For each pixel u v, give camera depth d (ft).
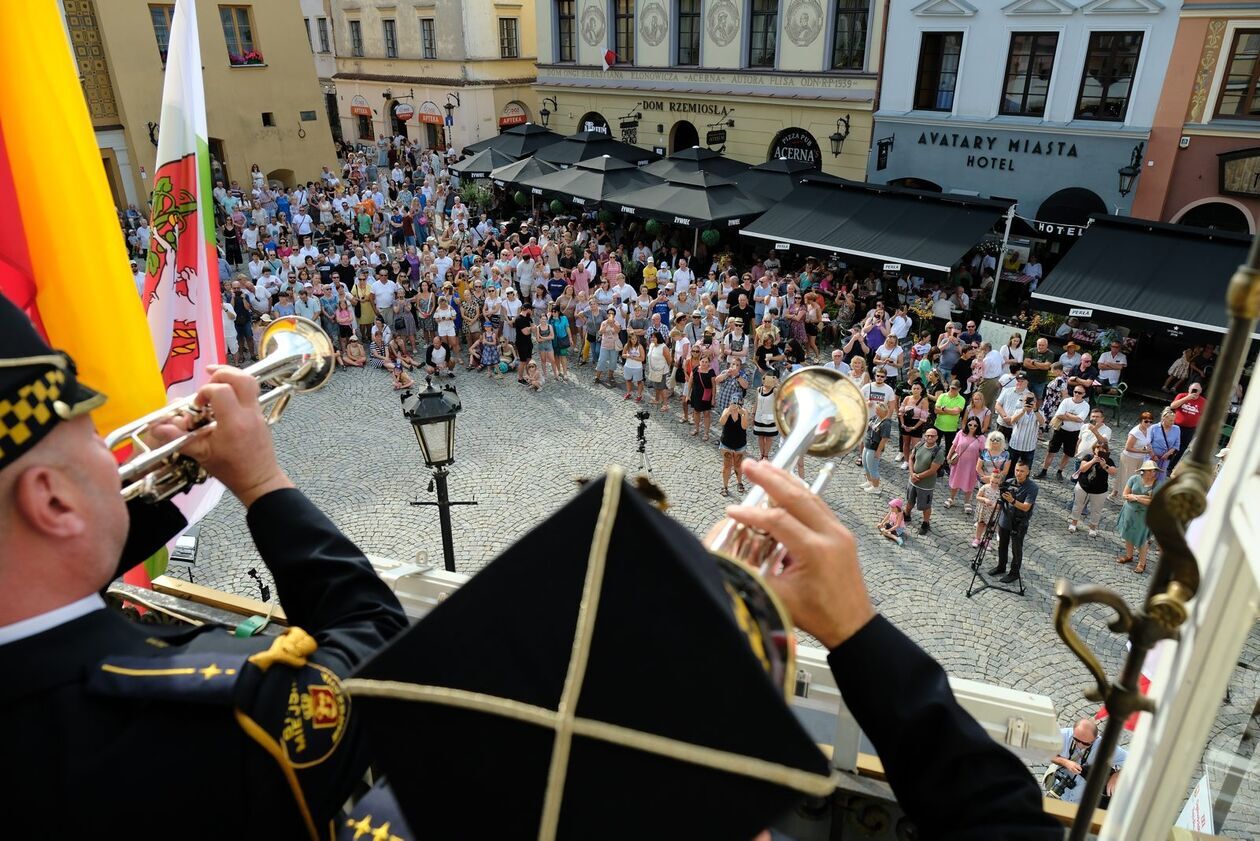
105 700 3.77
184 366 15.07
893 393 44.42
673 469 46.85
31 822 3.68
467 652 3.25
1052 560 38.68
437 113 128.47
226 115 103.81
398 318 60.90
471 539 40.57
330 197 101.55
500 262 68.85
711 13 88.38
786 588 4.13
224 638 4.43
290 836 4.00
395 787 3.28
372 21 132.87
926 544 39.88
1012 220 69.10
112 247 10.86
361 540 40.45
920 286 66.64
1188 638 4.89
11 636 3.71
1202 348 53.52
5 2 9.64
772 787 2.91
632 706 3.01
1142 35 61.98
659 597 3.08
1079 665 32.37
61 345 10.78
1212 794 6.91
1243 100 59.77
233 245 87.61
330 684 4.20
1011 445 43.83
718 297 64.64
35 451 3.60
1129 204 65.92
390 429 51.60
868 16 76.54
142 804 3.71
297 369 7.26
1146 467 36.14
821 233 65.62
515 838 3.10
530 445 49.60
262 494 5.34
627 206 73.92
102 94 93.09
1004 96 70.33
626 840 2.99
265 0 104.06
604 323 56.18
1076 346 52.03
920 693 4.21
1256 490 4.09
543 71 108.47
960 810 4.04
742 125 89.92
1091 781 4.66
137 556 5.72
